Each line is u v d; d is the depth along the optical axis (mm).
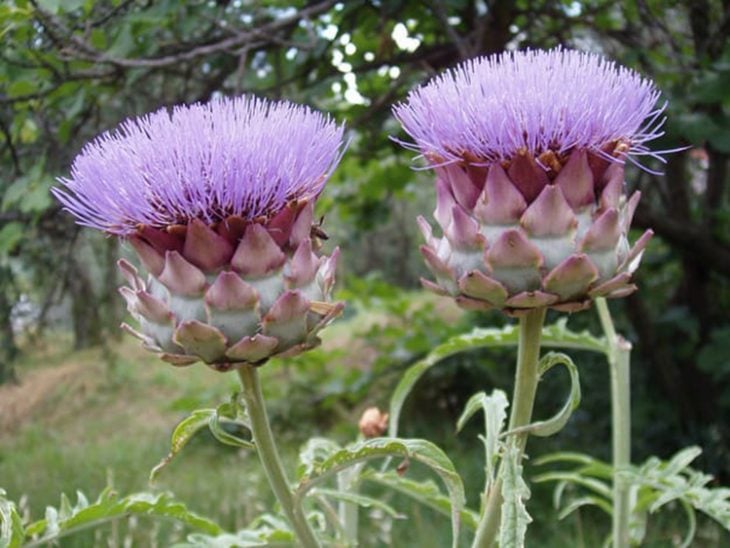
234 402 446
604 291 435
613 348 631
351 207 1651
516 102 437
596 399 1579
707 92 975
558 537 1190
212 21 849
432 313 2197
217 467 1598
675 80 1071
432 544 1088
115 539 855
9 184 1000
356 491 589
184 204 432
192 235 428
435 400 1871
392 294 1800
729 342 1332
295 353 437
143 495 529
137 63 803
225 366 431
